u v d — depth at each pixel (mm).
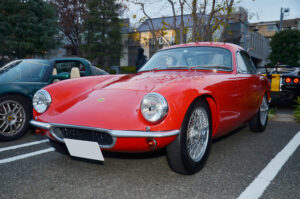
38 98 2293
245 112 2908
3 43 13188
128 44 25547
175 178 2047
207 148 2211
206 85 2135
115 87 2285
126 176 2102
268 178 2033
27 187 1905
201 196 1746
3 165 2369
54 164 2395
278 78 5828
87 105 2080
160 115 1756
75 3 18438
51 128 2057
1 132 3217
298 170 2205
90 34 19531
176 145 1896
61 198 1736
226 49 2959
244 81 2773
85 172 2197
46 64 3941
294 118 4738
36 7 13500
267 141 3184
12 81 3494
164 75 2461
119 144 1818
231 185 1911
